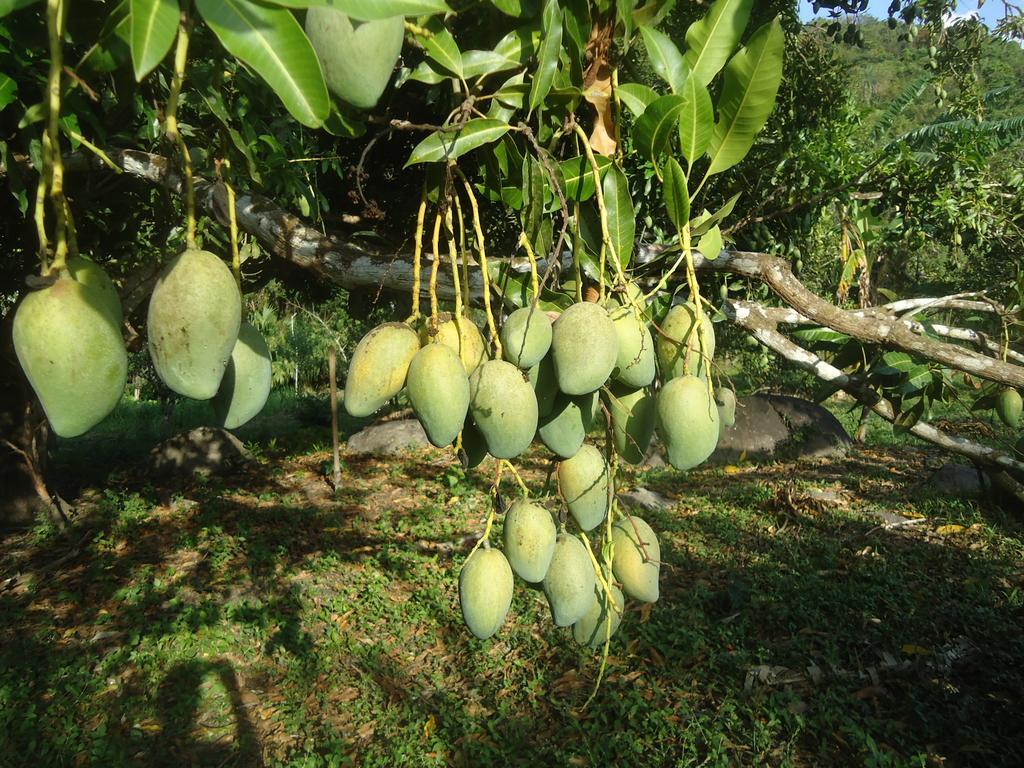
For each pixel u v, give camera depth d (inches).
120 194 135.9
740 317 86.5
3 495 297.3
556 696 178.4
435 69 46.4
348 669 192.5
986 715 161.5
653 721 165.0
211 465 381.4
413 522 299.3
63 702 178.1
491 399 43.9
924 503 299.4
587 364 43.9
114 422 510.9
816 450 398.9
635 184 147.7
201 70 47.7
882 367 92.4
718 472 366.3
